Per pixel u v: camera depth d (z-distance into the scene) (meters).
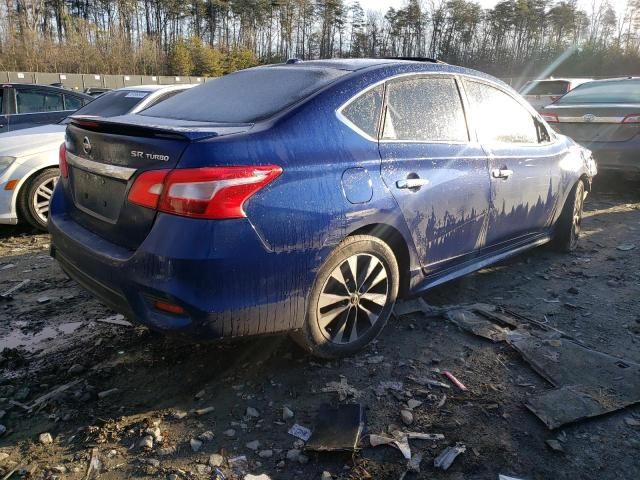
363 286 3.09
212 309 2.47
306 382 2.95
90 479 2.26
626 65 48.06
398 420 2.66
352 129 2.99
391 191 3.07
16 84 8.38
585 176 5.22
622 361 3.16
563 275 4.66
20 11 47.50
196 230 2.40
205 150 2.45
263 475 2.30
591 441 2.54
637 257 5.15
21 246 5.45
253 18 67.38
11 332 3.50
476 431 2.59
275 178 2.58
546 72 54.12
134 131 2.61
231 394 2.84
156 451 2.42
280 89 3.14
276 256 2.60
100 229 2.85
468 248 3.77
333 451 2.39
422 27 68.19
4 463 2.33
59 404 2.72
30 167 5.69
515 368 3.14
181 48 47.28
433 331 3.56
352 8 69.44
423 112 3.43
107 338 3.41
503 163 3.92
